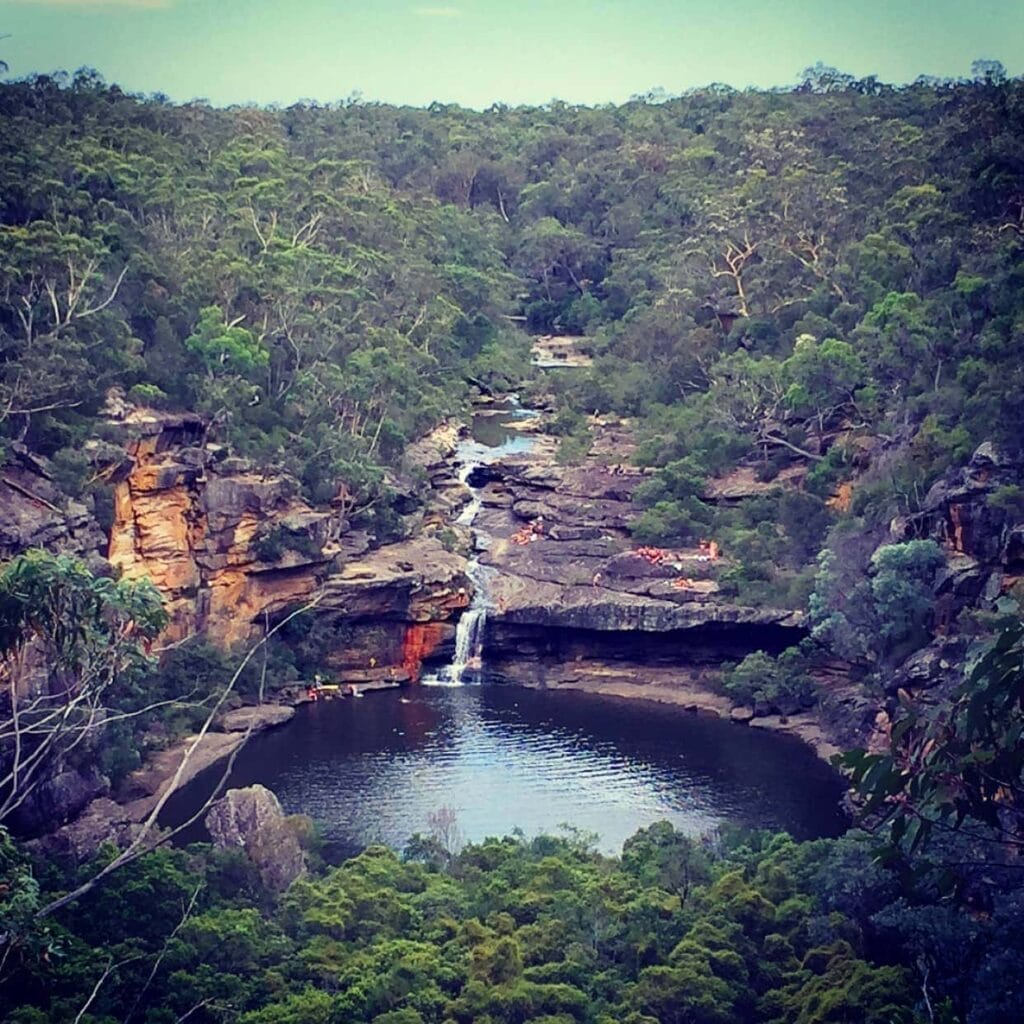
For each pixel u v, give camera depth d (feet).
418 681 326.85
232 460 315.37
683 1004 158.51
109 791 244.83
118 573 274.57
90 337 303.68
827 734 281.33
